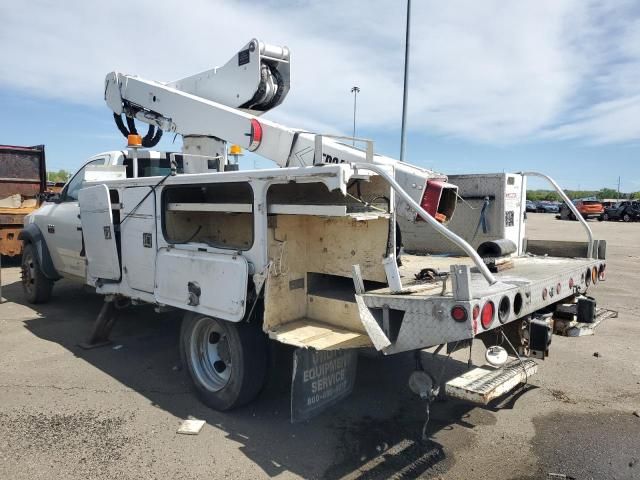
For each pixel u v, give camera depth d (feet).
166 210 14.71
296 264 13.03
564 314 14.05
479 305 9.76
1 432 12.25
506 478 10.71
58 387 15.02
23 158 39.88
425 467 11.08
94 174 17.92
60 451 11.43
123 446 11.69
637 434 12.73
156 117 20.40
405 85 33.14
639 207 115.55
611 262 45.93
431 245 20.63
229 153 19.19
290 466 11.00
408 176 13.78
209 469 10.81
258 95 18.30
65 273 21.98
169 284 14.15
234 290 12.15
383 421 13.19
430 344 10.05
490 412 13.85
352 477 10.62
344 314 12.64
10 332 20.36
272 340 13.37
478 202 19.76
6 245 36.06
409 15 32.32
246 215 16.17
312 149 15.25
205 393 13.74
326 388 12.15
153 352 18.17
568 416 13.71
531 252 19.58
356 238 12.71
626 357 18.57
